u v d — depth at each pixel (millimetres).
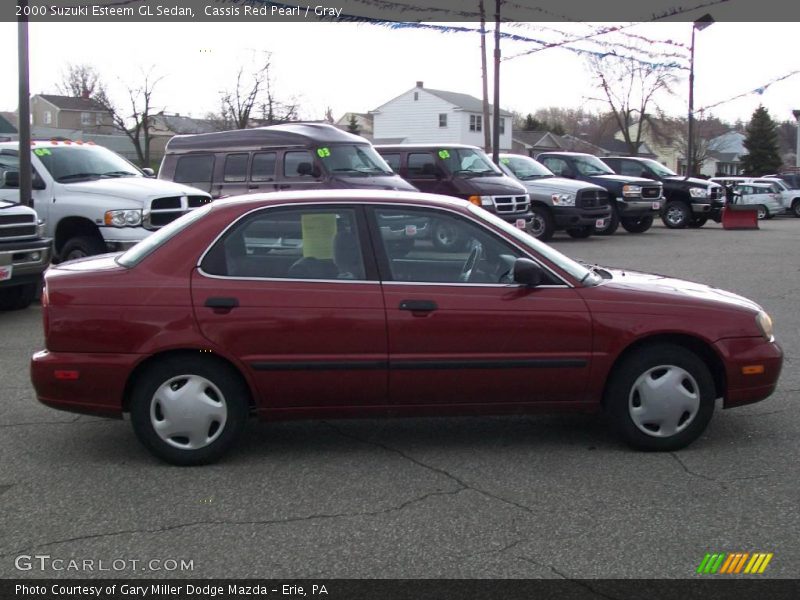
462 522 4586
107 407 5355
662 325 5469
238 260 5422
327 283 5395
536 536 4406
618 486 5070
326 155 14578
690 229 25344
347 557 4195
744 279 13727
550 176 21047
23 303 11023
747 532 4438
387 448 5797
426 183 17312
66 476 5301
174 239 5465
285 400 5414
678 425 5617
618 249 18688
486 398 5508
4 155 12812
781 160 63281
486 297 5418
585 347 5461
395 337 5355
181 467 5426
